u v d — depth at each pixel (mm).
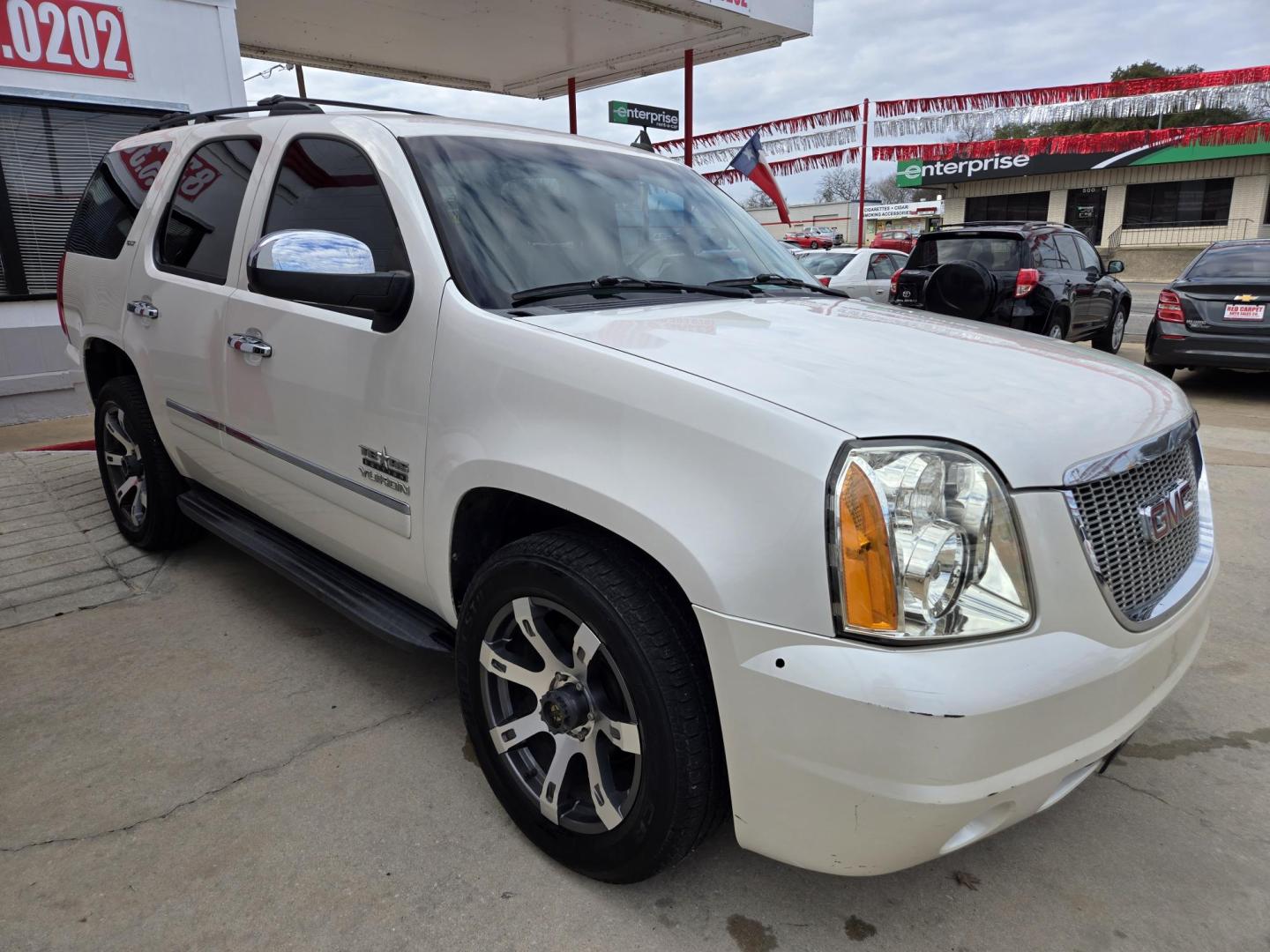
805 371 1920
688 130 10594
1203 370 10328
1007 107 16562
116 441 4137
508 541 2430
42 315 6977
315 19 8875
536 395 2057
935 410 1764
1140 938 2014
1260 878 2207
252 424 3012
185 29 6980
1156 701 1969
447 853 2246
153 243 3609
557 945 1967
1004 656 1637
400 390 2391
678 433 1808
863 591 1610
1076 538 1737
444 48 10109
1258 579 4062
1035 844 2328
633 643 1858
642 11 8719
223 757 2635
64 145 6766
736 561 1696
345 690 3021
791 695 1651
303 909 2057
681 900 2107
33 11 6281
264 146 3129
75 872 2162
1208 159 29812
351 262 2398
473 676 2275
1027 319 8930
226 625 3496
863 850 1703
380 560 2637
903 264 11867
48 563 4016
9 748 2664
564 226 2715
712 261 3051
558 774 2123
